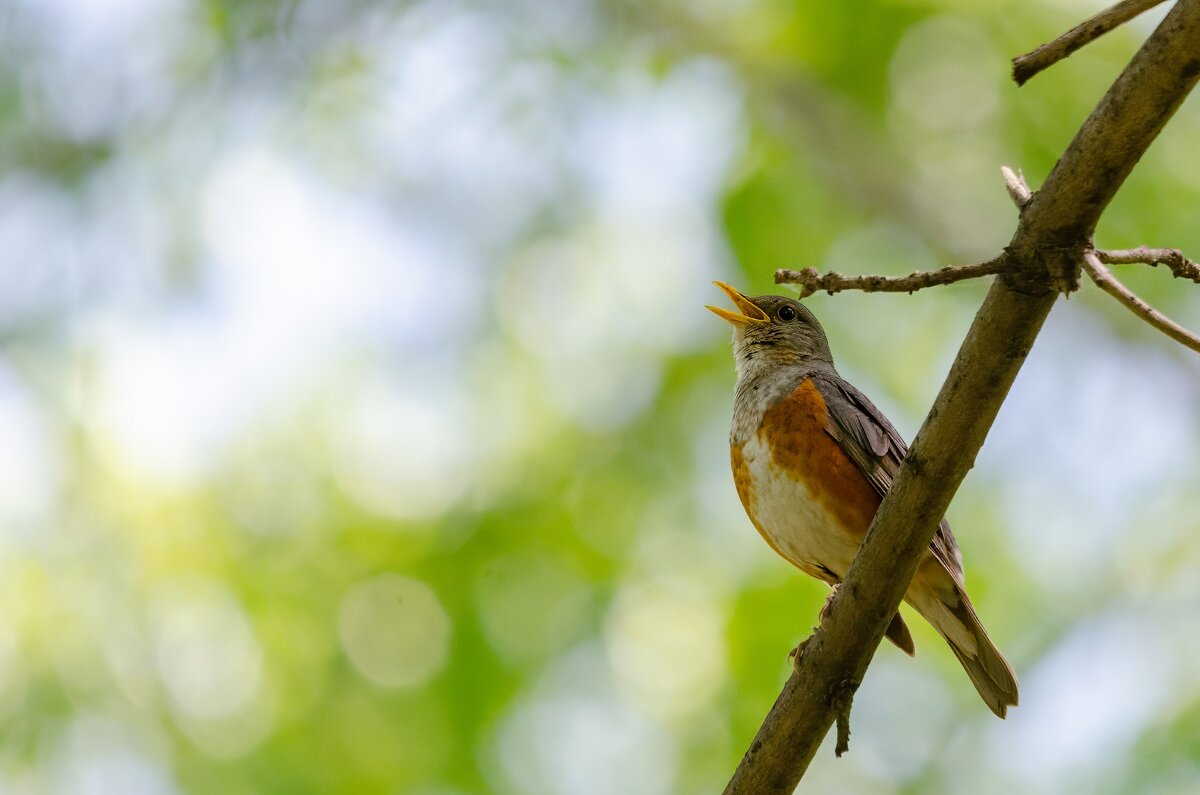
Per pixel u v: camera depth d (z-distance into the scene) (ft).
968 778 40.24
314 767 38.73
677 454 45.57
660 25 51.42
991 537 43.47
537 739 39.86
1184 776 36.01
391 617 42.39
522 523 44.24
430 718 40.06
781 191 49.32
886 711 42.22
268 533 43.42
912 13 49.39
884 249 49.83
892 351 46.14
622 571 43.50
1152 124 18.22
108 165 44.32
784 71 51.26
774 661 40.70
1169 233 45.88
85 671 39.11
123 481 42.86
